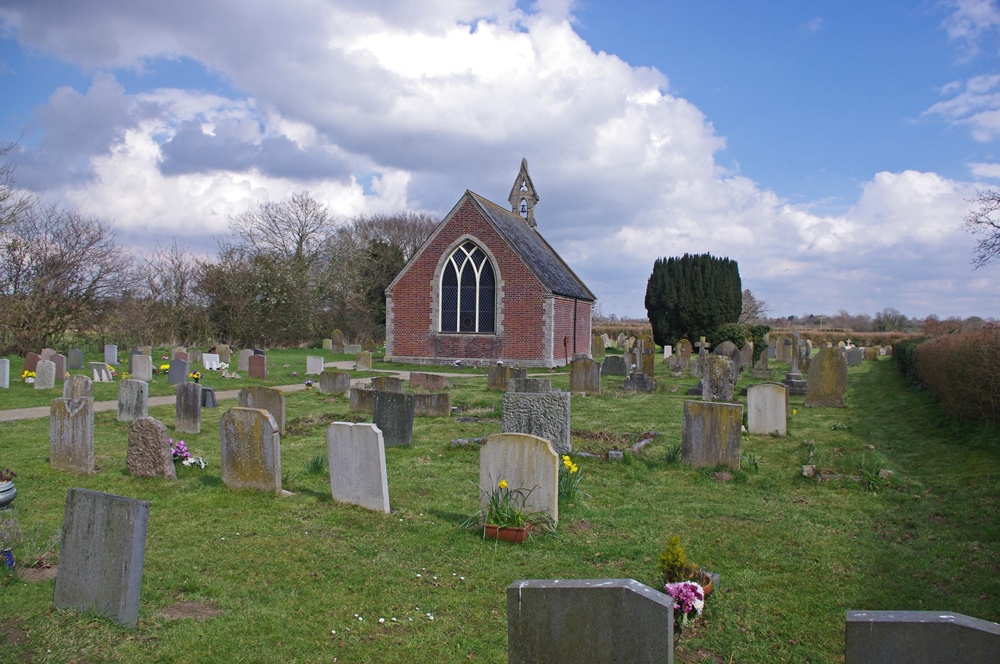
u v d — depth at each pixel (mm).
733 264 55875
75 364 28766
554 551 7289
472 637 5363
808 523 8352
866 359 45062
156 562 6770
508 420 12422
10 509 7973
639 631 3828
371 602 5977
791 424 16125
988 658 3270
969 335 14688
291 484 9914
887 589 6273
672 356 33500
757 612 5832
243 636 5289
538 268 36438
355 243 63281
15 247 32750
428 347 37375
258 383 25484
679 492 9844
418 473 10906
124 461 11297
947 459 11453
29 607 5562
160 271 43594
